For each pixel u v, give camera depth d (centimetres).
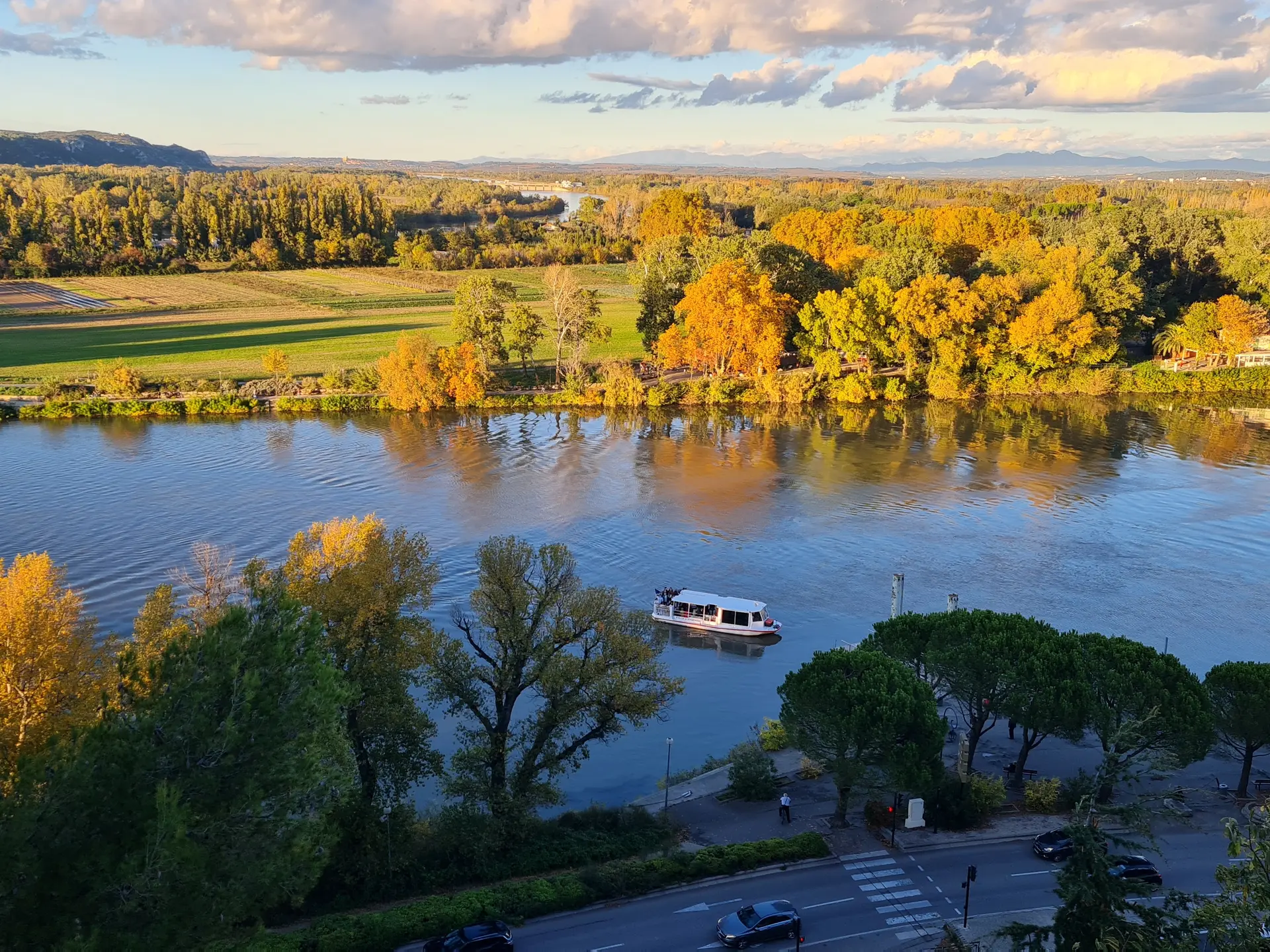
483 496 10531
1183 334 16612
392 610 4966
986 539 9344
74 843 2675
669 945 3962
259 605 3525
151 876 2584
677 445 12875
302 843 2997
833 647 7344
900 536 9462
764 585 8394
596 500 10469
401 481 11088
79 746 2953
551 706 5228
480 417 14575
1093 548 9100
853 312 15462
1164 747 4822
